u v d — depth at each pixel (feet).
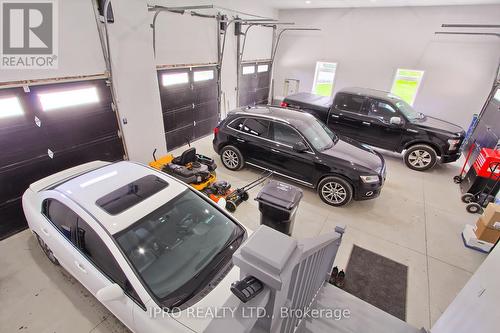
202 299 7.21
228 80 30.17
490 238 13.65
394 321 8.57
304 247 4.40
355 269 12.58
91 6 14.38
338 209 17.02
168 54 21.71
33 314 9.64
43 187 11.05
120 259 7.30
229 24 25.96
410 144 22.99
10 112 12.57
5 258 12.10
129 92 17.42
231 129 19.92
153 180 9.73
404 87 31.73
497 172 16.89
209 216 9.59
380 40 31.42
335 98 25.52
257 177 20.30
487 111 24.21
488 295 6.13
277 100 41.60
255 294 2.78
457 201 18.51
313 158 16.87
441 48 28.55
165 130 23.54
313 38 35.60
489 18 25.62
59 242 9.02
